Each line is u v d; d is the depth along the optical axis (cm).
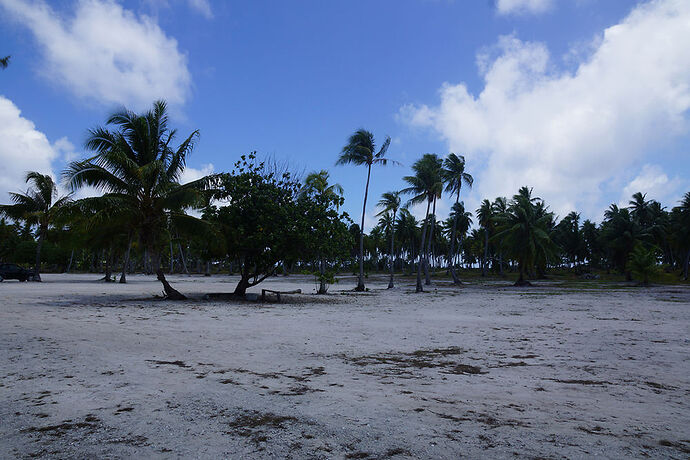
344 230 2227
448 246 9894
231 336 916
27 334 869
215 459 307
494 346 830
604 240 5369
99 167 1823
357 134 3048
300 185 2270
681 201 5603
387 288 3622
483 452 322
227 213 2066
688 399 475
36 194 3534
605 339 921
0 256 7806
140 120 2027
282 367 625
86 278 5059
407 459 307
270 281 5206
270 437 351
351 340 889
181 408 426
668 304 1941
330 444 336
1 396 461
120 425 376
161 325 1066
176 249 7581
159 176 1931
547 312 1560
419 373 597
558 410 432
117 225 2084
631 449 331
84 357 666
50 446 329
